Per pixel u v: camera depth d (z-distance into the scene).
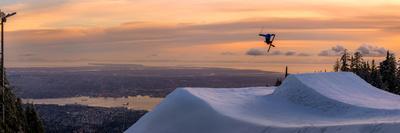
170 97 31.34
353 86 37.25
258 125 27.20
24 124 47.75
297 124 27.38
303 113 31.00
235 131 27.38
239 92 34.94
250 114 29.67
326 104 31.73
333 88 35.12
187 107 29.78
